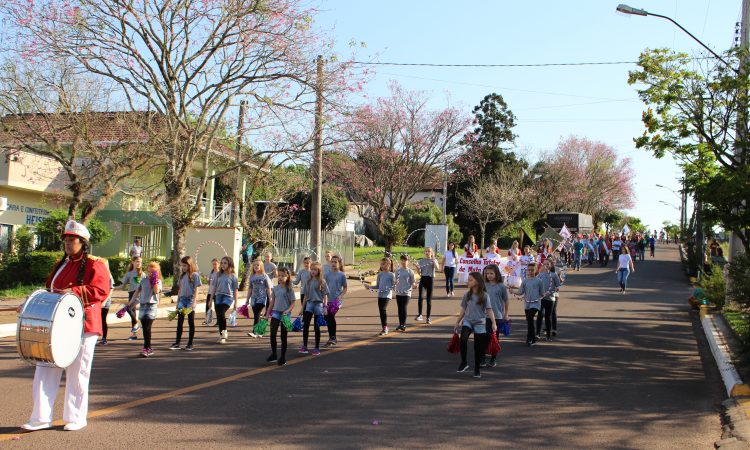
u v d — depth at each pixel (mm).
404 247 47781
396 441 6801
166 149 19828
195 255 24734
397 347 12820
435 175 40844
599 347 13312
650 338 14711
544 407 8391
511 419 7777
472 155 41469
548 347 13133
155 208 21422
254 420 7484
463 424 7508
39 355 6574
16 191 27203
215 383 9438
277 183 25812
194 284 12680
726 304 17125
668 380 10297
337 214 43250
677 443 7008
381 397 8688
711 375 10742
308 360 11406
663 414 8195
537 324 13992
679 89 14227
